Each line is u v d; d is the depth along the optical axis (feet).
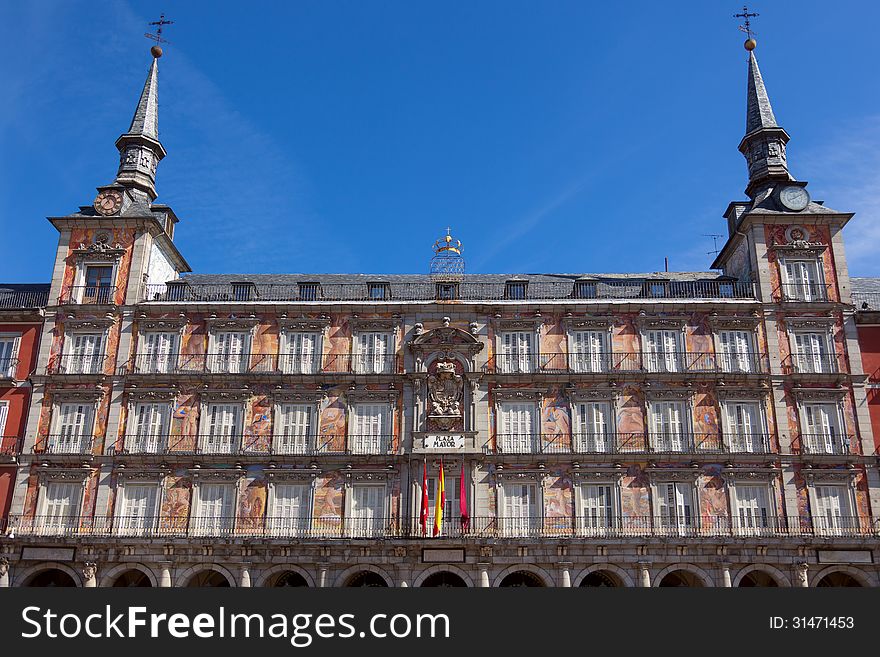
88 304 190.29
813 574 169.07
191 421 183.32
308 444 180.96
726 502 175.22
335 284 206.18
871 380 184.44
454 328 187.42
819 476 176.35
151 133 221.66
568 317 188.65
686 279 213.46
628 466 177.88
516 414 183.21
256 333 189.88
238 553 170.50
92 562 170.30
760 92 220.23
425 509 171.22
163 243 208.85
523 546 168.55
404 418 181.98
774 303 188.14
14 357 189.06
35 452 180.65
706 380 183.52
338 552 169.37
